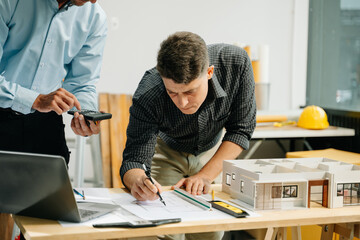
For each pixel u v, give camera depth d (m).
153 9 3.75
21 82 1.79
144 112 1.79
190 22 3.85
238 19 3.96
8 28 1.69
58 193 1.30
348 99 3.82
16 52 1.76
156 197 1.56
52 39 1.78
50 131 1.87
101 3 3.63
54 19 1.75
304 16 4.12
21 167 1.30
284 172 1.68
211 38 3.92
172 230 1.34
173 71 1.42
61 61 1.85
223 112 1.95
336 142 3.69
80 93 1.98
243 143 1.96
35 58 1.77
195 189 1.72
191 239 2.16
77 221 1.35
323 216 1.49
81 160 3.15
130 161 1.77
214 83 1.78
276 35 4.08
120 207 1.52
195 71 1.43
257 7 4.00
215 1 3.89
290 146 4.04
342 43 3.85
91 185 3.58
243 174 1.63
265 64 3.76
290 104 4.20
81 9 1.86
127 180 1.69
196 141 2.06
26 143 1.79
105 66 3.70
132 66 3.75
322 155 3.08
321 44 4.12
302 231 2.65
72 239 1.26
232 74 1.89
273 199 1.56
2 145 1.74
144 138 1.80
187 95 1.51
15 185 1.34
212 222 1.38
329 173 1.60
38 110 1.68
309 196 1.59
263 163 1.80
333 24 3.94
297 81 4.20
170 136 2.06
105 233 1.28
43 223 1.35
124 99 3.65
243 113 1.97
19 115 1.76
